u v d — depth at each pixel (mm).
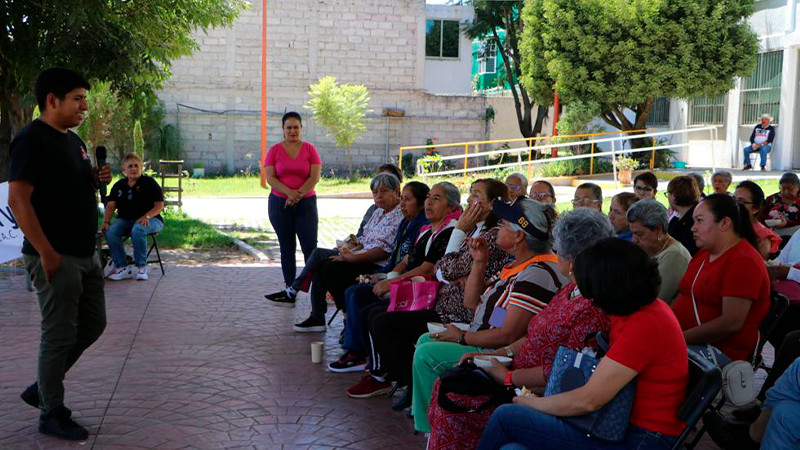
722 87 21219
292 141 8008
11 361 5941
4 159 11547
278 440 4500
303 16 29156
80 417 4797
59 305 4430
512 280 4086
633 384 2967
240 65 28953
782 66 21047
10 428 4605
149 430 4609
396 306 5078
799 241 5867
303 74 29453
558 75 22594
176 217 15844
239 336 6781
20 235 8070
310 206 8047
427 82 32031
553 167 22984
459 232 5039
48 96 4363
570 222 3541
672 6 21281
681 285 4516
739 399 3535
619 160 21016
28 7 10000
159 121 27516
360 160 29891
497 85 34594
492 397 3662
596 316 3326
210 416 4863
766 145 20844
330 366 5812
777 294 4625
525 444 3084
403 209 6109
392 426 4754
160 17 12531
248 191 23203
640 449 2957
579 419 3016
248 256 11594
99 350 6258
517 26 28531
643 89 21750
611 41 22000
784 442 3014
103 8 10227
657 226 4625
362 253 6383
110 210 9367
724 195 4305
